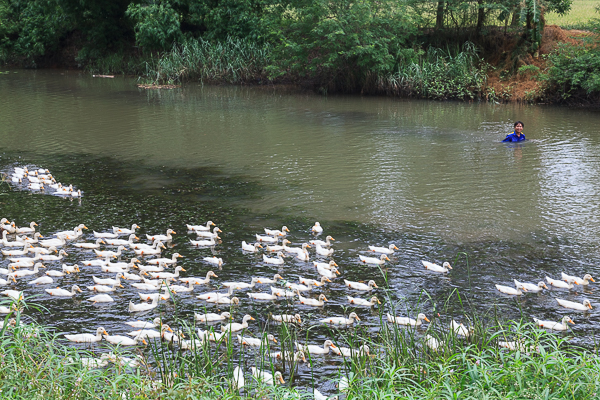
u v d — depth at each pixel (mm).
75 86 45188
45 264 14695
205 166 23234
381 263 14609
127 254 15391
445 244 15586
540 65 38969
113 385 7609
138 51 54594
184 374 9031
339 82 43500
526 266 14281
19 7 59719
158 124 31109
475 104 37750
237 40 47750
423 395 7988
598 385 7426
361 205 18641
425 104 37938
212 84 46719
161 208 18547
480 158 24062
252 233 16625
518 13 39156
